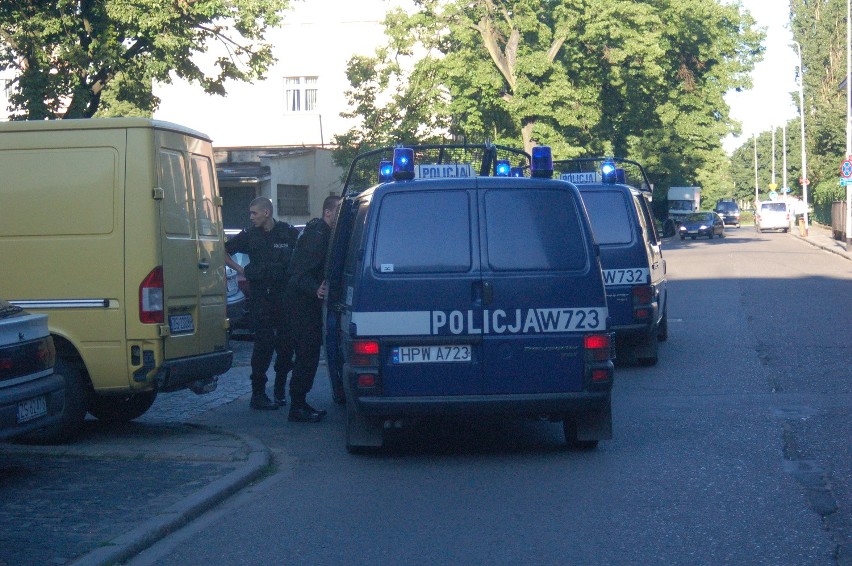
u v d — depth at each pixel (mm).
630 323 11938
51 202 8062
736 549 5238
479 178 7375
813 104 67750
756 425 8602
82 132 8078
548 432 8727
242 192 34031
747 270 28984
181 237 8438
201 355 8695
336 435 8773
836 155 63156
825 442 7844
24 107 20594
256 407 10211
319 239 9258
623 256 12000
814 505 6055
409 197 7340
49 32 20047
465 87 33188
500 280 7234
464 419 7406
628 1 34969
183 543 5621
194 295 8609
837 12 69250
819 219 68438
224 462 7527
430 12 33188
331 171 37812
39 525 5785
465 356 7227
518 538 5520
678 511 6000
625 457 7535
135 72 21766
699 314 17906
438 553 5289
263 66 23297
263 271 10109
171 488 6676
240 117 47781
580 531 5629
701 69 50562
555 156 33250
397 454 7910
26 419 6805
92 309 8008
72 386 8055
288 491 6785
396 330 7230
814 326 15461
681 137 49906
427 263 7270
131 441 8281
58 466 7402
